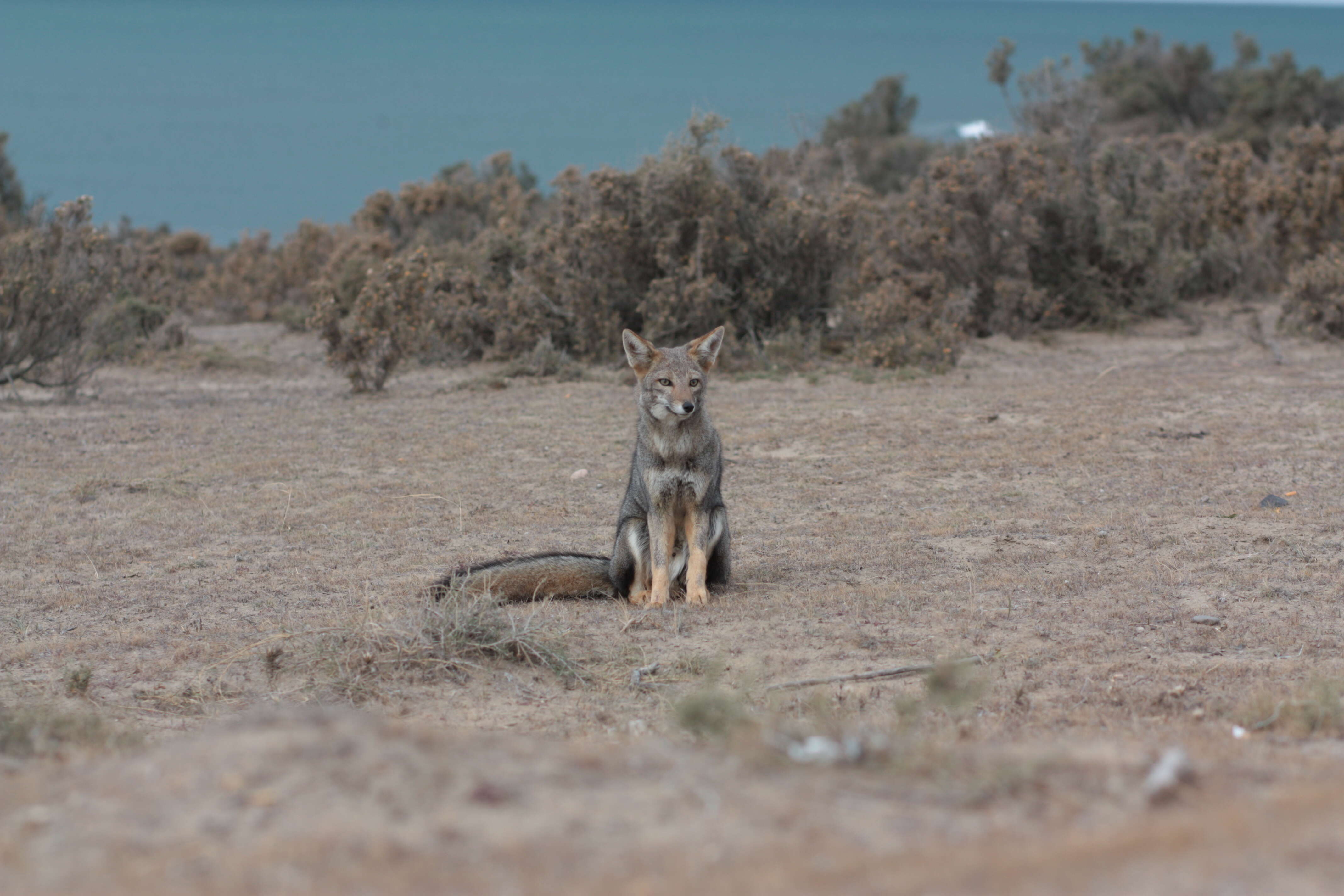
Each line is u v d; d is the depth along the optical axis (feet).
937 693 30.83
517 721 37.45
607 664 43.65
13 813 21.59
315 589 53.67
